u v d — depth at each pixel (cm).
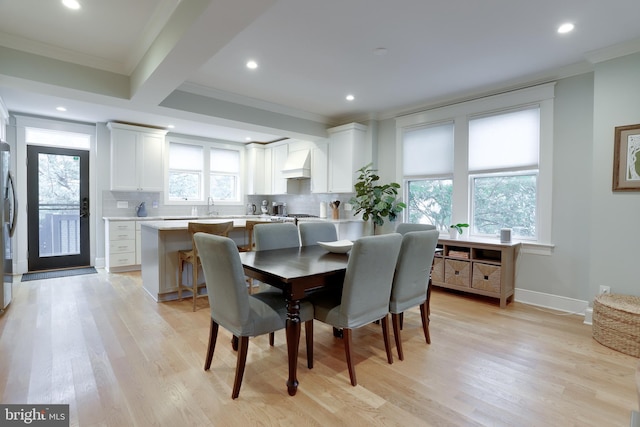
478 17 243
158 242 368
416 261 246
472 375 219
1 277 321
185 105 385
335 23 252
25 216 498
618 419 174
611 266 296
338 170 525
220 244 187
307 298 232
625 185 287
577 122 334
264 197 753
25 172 495
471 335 285
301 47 291
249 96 425
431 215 463
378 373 221
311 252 279
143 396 192
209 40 221
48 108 459
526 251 371
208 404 185
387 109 485
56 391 195
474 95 410
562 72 339
